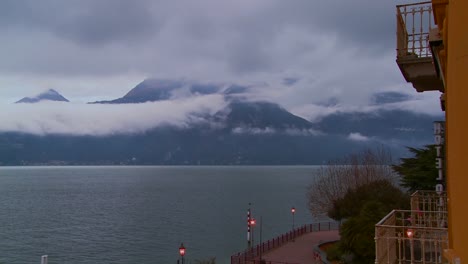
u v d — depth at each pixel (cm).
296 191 19312
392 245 1139
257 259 4141
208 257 6372
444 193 1505
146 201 14562
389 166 5891
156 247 7194
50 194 17375
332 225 7369
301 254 4488
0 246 7300
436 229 963
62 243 7562
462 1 492
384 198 3900
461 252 495
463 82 491
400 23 1084
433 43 665
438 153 1557
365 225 3078
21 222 9938
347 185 5572
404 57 1070
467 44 484
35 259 6400
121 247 7206
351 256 3334
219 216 10894
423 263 993
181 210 12100
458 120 503
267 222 9938
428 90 1166
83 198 15612
